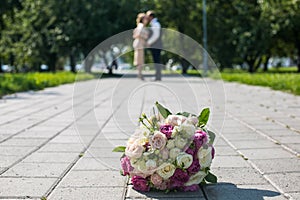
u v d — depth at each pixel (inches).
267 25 1251.8
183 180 130.2
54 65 1304.1
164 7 1362.0
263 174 147.6
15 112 321.4
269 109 334.6
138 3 1242.0
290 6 1215.6
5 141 205.8
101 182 139.7
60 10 1169.4
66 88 603.8
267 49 1314.0
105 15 1169.4
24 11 1248.2
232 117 285.9
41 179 142.6
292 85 526.6
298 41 1328.7
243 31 1315.2
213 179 134.6
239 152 181.8
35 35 1222.9
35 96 464.4
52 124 259.6
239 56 1455.5
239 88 589.6
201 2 1390.3
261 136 218.1
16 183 137.8
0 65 1504.7
